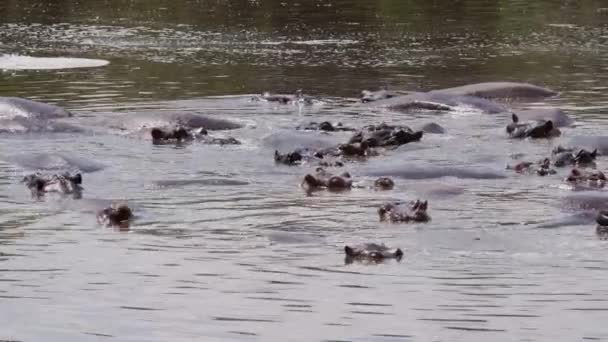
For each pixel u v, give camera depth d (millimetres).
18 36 70875
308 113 43656
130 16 82188
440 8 86438
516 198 29359
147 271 23156
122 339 19438
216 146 37375
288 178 32375
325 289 21891
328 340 19266
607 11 83938
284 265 23469
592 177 31203
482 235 25562
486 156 35281
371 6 87125
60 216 27812
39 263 23781
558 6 87625
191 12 84500
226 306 21016
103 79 52688
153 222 27203
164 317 20469
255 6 87875
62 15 83125
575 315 20297
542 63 58219
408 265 23344
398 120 42062
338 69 56469
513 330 19609
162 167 33969
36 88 49750
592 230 25938
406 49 64375
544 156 35219
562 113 41719
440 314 20422
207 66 57312
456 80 52781
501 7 86938
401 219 27000
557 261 23484
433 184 30797
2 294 21766
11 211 28359
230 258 24031
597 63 57875
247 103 46062
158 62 58719
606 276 22422
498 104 44781
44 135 39156
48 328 19984
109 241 25453
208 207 28719
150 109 44375
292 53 62500
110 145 37562
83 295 21688
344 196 29891
